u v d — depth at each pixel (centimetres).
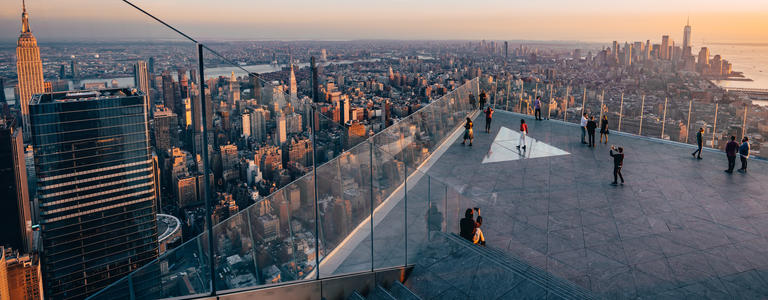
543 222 1049
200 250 526
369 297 680
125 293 475
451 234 934
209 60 527
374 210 757
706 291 761
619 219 1057
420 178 853
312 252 646
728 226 1005
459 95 2053
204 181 525
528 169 1450
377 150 763
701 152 1602
